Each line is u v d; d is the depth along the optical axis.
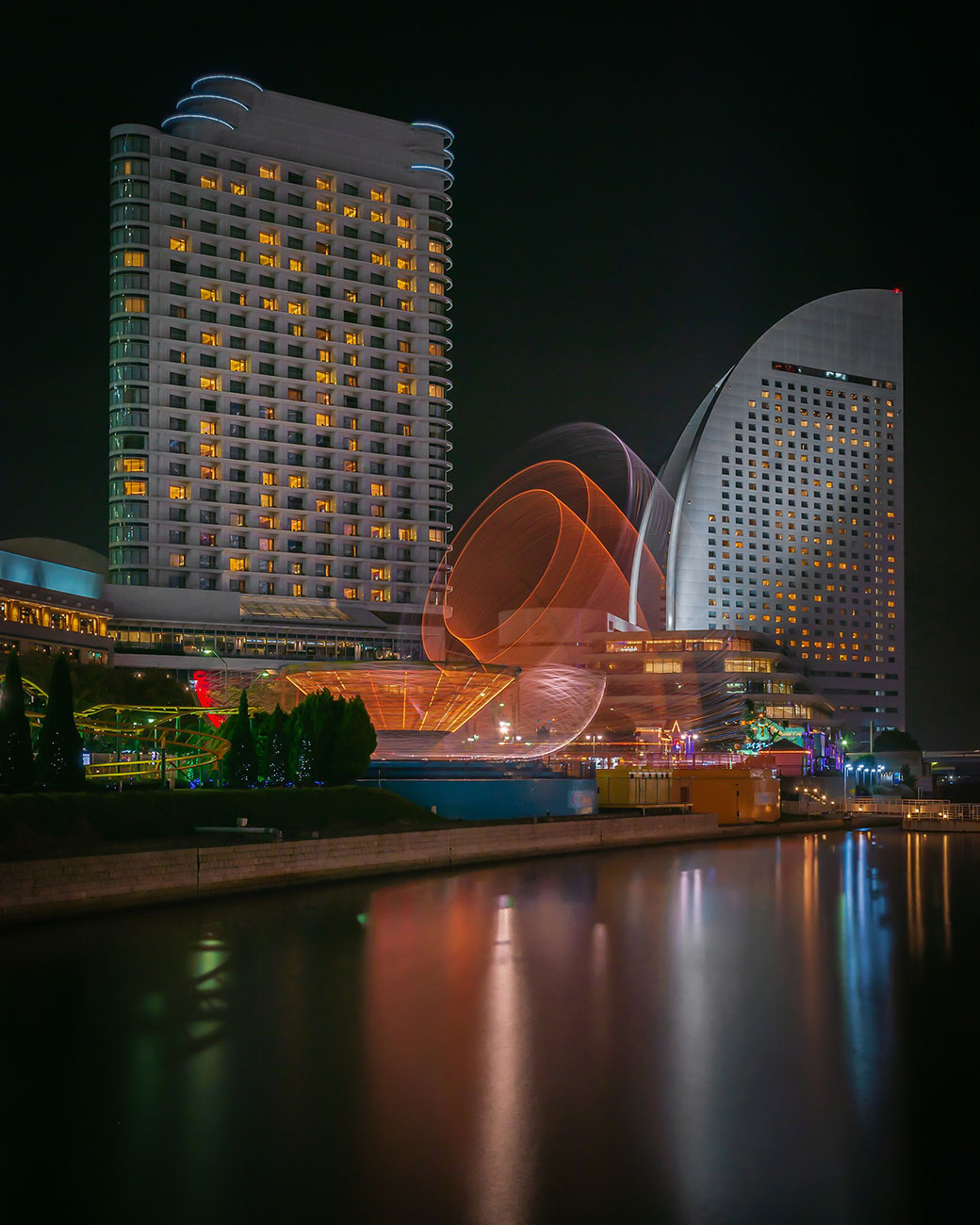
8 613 91.00
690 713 163.25
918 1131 20.95
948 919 47.59
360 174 154.12
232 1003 28.92
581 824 74.62
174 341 137.38
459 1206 17.42
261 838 49.19
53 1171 18.41
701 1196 18.05
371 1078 23.27
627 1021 28.48
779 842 91.88
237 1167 18.67
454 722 78.56
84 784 47.25
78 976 31.02
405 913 44.28
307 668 75.69
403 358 155.00
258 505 141.62
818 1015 29.56
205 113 144.00
